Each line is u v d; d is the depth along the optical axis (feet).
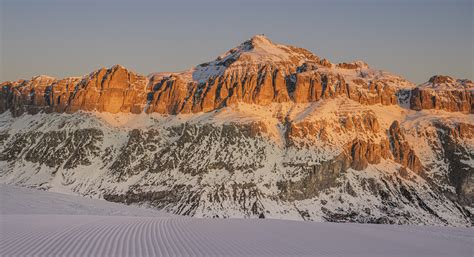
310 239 285.02
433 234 358.23
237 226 349.41
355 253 240.12
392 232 358.84
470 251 271.90
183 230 297.53
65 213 488.02
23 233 241.55
